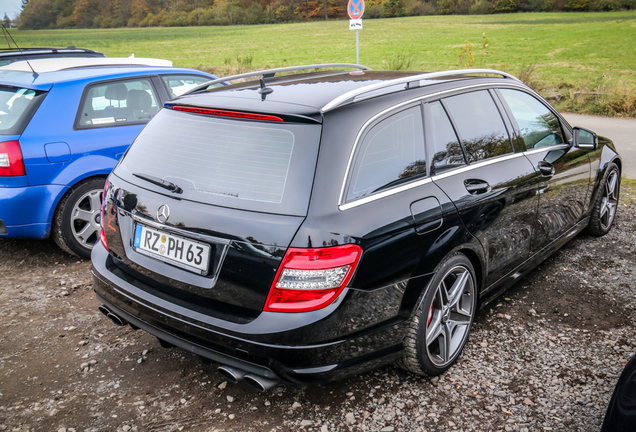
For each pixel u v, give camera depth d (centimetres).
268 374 221
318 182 224
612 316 344
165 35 8012
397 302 246
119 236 278
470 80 331
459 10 9094
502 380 279
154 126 291
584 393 267
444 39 5438
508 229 324
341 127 238
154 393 277
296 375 223
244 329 220
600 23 6284
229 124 254
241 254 223
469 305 300
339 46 5269
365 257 226
